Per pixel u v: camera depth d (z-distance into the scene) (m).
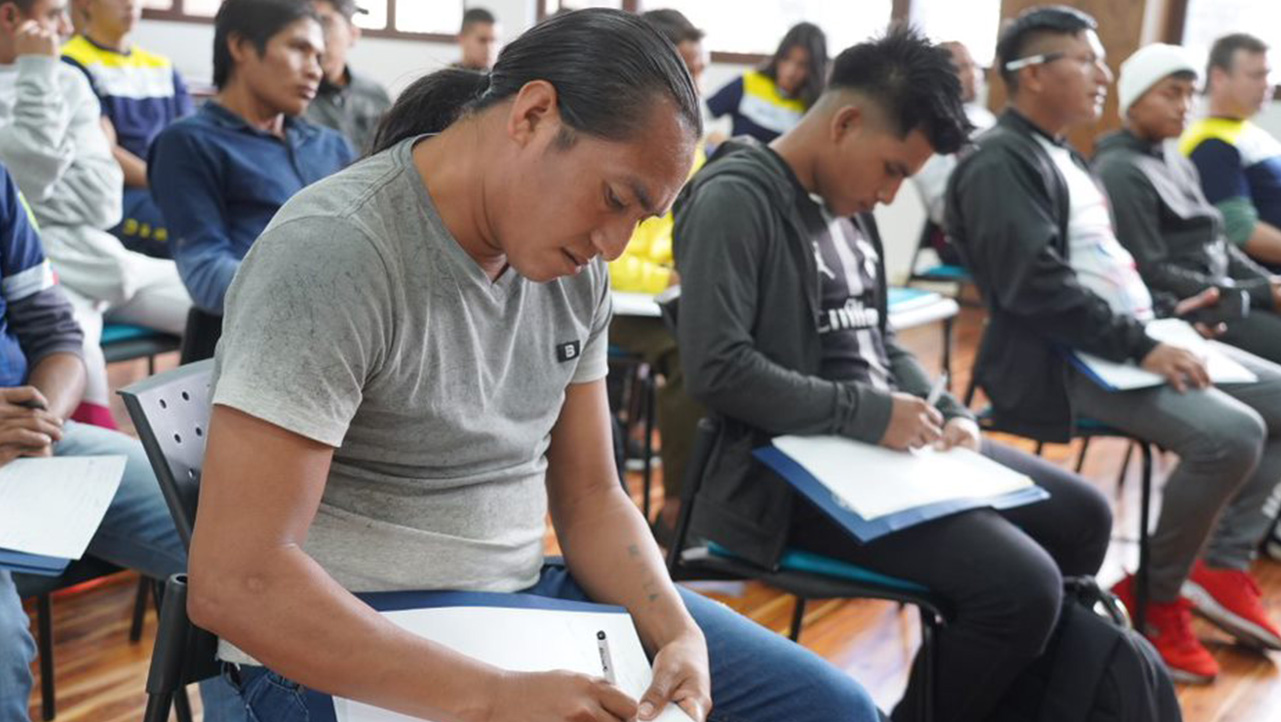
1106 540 1.87
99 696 1.90
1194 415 2.21
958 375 4.37
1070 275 2.28
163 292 2.51
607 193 0.92
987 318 2.44
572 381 1.21
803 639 2.32
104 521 1.43
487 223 0.98
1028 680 1.66
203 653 1.01
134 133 3.58
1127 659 1.57
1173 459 3.58
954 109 1.64
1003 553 1.53
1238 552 2.41
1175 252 2.93
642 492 3.00
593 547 1.20
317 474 0.91
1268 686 2.26
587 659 1.03
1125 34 4.95
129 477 1.48
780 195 1.67
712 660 1.18
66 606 2.22
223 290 2.15
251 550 0.88
